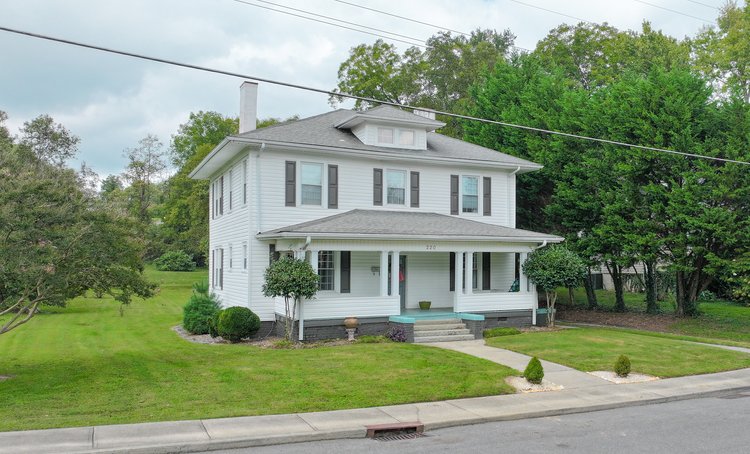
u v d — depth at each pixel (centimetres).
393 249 2086
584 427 1075
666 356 1730
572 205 2791
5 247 1234
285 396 1225
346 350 1747
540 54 4506
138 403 1159
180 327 2547
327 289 2247
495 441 982
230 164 2455
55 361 1659
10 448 884
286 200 2170
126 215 1490
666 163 2400
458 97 4866
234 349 1827
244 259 2208
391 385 1324
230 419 1063
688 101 2373
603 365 1602
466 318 2134
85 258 1377
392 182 2389
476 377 1412
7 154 1395
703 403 1280
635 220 2436
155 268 6366
